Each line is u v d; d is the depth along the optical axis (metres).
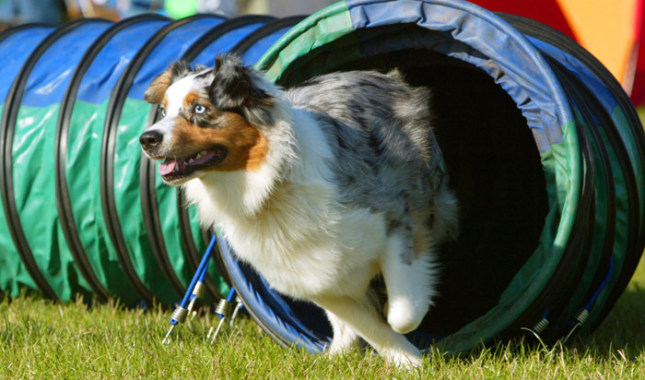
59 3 27.12
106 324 9.52
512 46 7.65
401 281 7.45
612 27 21.11
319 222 7.17
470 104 11.21
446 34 8.13
